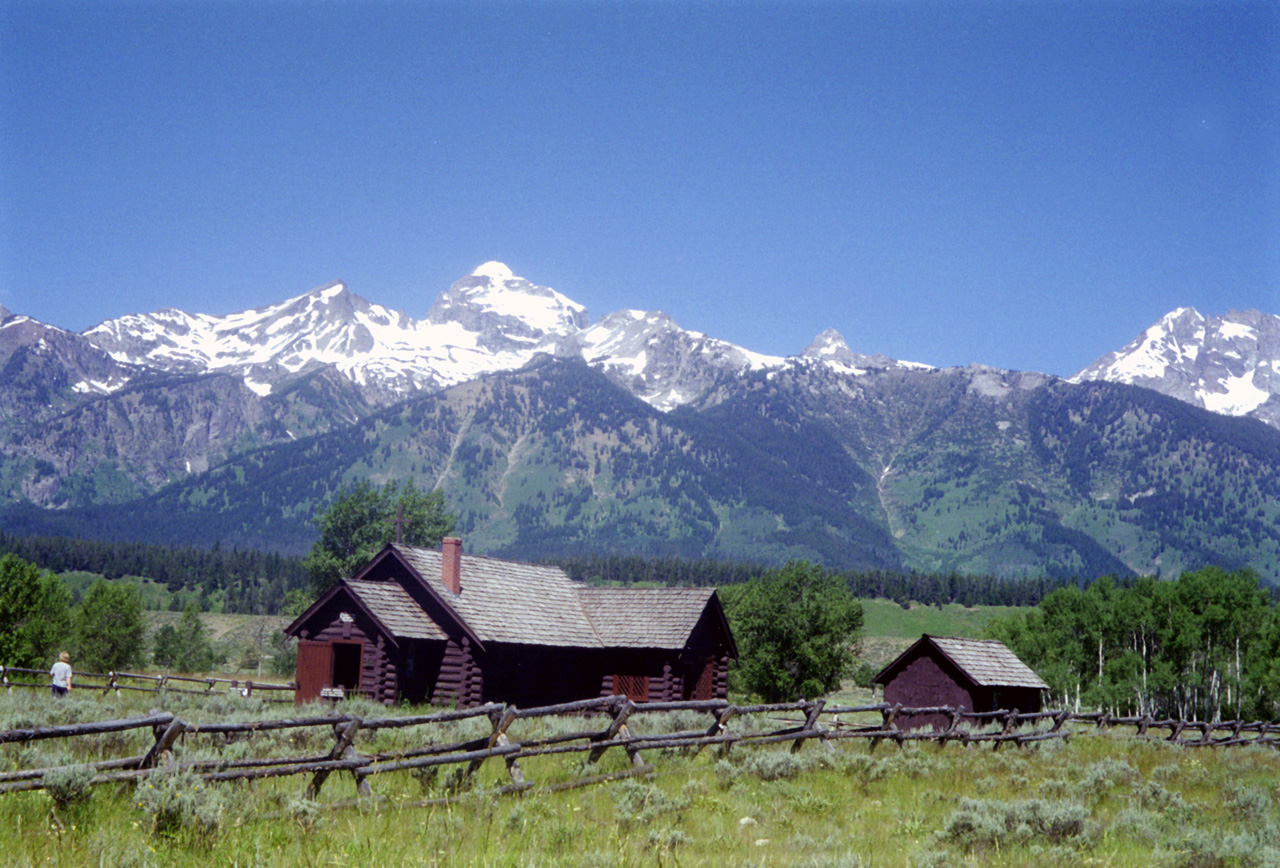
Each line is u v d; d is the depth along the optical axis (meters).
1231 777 23.89
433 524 93.88
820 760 20.86
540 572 49.34
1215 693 93.19
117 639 96.62
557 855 10.84
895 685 44.62
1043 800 16.39
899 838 13.59
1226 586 97.19
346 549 92.69
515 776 15.15
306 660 41.44
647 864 10.60
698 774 18.30
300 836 10.70
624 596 48.56
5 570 78.06
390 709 33.94
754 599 79.12
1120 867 12.27
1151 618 96.12
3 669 39.59
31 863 8.73
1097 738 32.88
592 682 46.34
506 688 42.44
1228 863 12.41
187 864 9.19
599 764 17.67
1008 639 103.25
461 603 41.72
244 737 18.28
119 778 11.24
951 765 22.36
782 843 12.70
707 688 47.81
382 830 11.33
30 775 10.64
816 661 76.25
